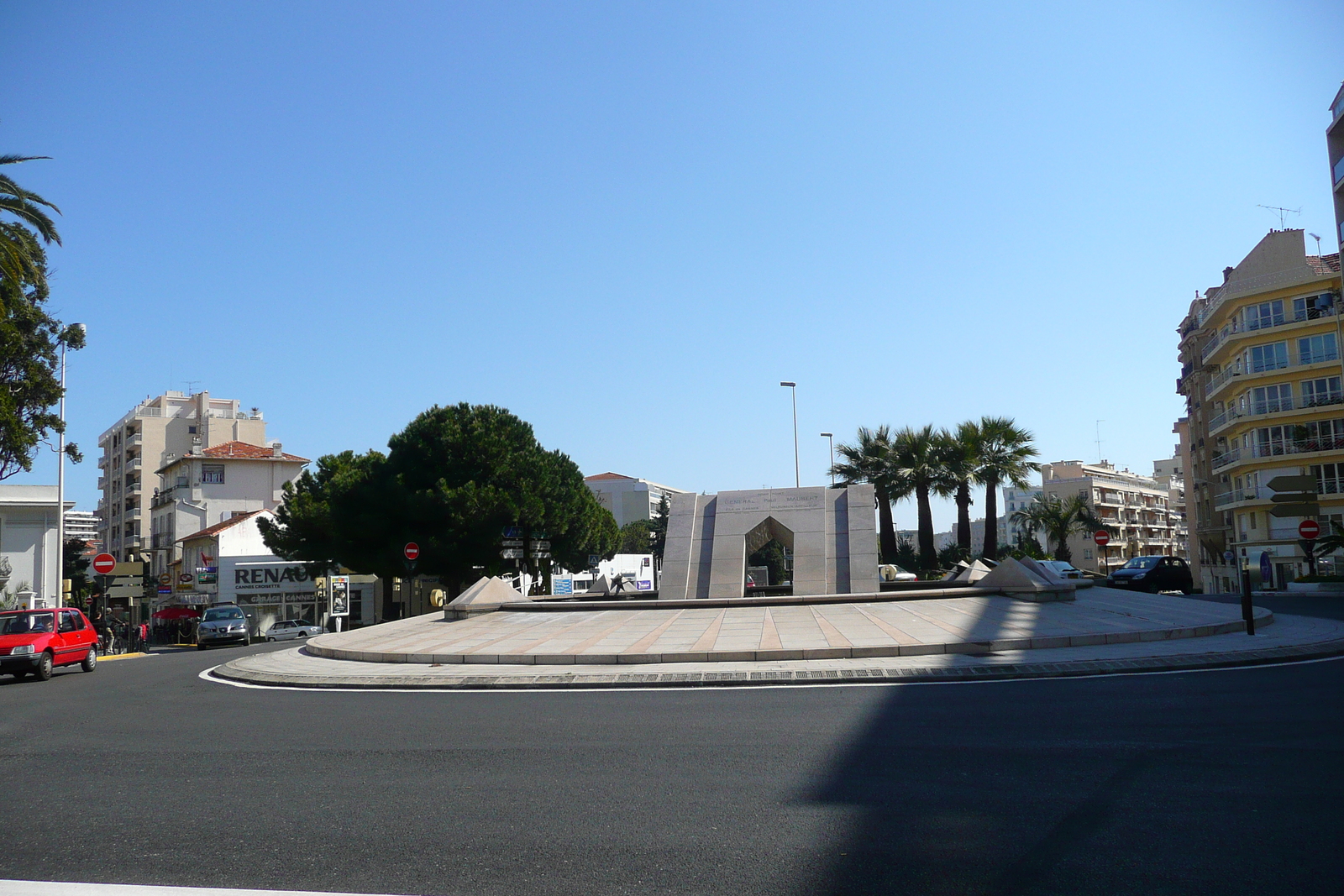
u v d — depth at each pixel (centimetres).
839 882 503
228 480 7669
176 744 981
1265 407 5703
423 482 4450
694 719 1009
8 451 3522
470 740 939
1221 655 1387
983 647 1545
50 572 4850
